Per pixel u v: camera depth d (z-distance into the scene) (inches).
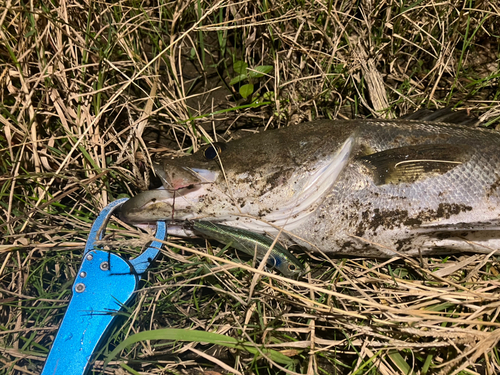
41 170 17.9
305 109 19.8
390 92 20.6
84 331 14.3
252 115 19.8
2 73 17.3
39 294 16.3
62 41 18.4
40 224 17.0
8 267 16.6
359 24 20.7
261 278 15.3
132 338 12.8
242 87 18.9
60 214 17.5
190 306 16.3
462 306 15.2
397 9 20.0
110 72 18.9
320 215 15.0
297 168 15.0
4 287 16.6
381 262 16.5
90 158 17.5
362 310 15.3
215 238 15.6
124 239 16.8
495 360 14.3
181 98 18.3
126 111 19.3
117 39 18.1
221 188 15.1
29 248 16.8
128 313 14.8
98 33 17.9
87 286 14.7
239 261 16.1
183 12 20.1
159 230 15.7
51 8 18.2
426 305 14.9
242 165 15.1
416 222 14.7
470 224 14.6
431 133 15.5
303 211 15.1
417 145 14.8
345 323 14.3
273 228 15.4
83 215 18.0
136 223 15.9
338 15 20.0
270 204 15.0
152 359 15.0
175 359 15.0
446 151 14.6
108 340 14.7
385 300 15.4
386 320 14.1
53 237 17.2
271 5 19.9
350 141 15.1
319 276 16.2
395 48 20.5
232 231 15.3
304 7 19.9
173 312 16.0
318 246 15.5
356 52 19.9
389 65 20.8
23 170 17.4
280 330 14.4
